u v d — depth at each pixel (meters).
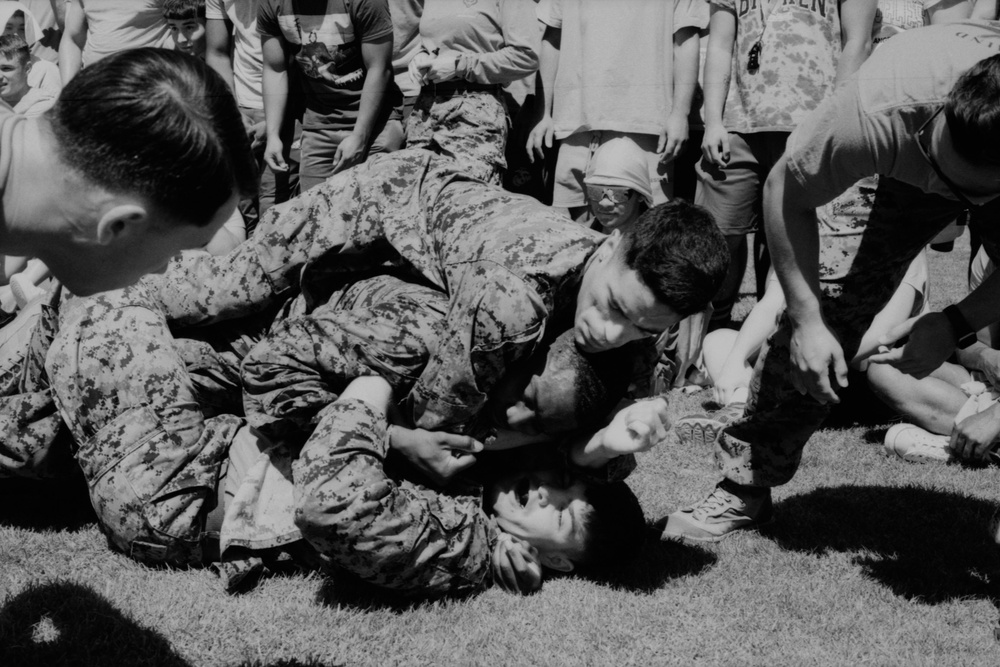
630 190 4.21
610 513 2.91
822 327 2.84
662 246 2.44
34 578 2.81
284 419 2.88
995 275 2.74
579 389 2.70
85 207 1.55
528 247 2.66
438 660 2.51
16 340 3.26
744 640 2.64
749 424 3.21
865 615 2.77
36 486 3.43
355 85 4.90
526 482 2.93
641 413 2.67
